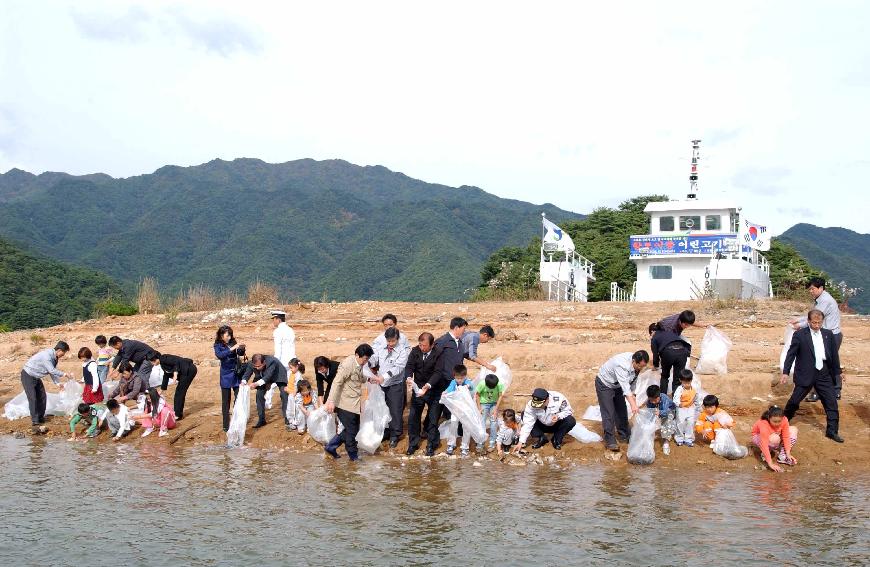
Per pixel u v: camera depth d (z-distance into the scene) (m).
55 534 8.88
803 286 40.25
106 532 8.91
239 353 13.45
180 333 22.00
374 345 12.61
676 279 33.69
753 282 33.34
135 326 23.91
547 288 32.50
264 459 12.20
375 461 11.93
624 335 18.52
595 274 46.34
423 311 23.84
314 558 8.08
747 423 12.20
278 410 14.50
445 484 10.58
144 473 11.42
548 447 12.06
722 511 9.26
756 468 11.03
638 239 33.84
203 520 9.27
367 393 12.17
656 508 9.41
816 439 11.51
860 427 11.87
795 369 11.47
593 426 12.62
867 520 8.88
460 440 12.41
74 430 13.95
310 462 11.96
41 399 14.55
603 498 9.84
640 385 12.44
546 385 14.41
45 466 11.90
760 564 7.71
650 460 11.30
